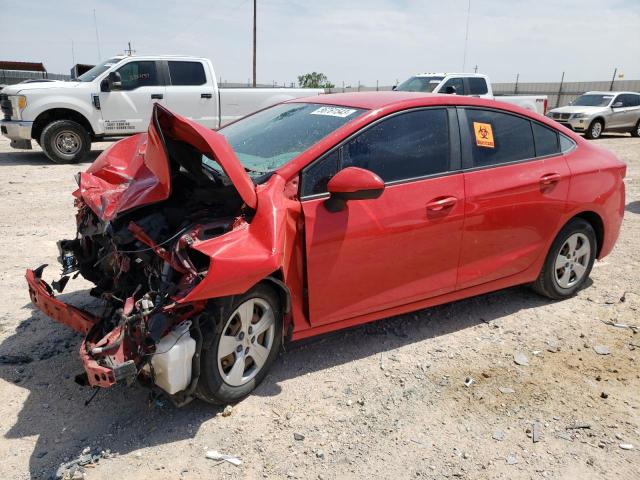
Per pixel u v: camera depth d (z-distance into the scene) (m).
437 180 3.75
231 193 3.25
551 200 4.34
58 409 3.12
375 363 3.72
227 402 3.15
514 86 32.12
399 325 4.28
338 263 3.38
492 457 2.88
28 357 3.61
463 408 3.27
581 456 2.90
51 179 9.84
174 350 2.72
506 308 4.67
